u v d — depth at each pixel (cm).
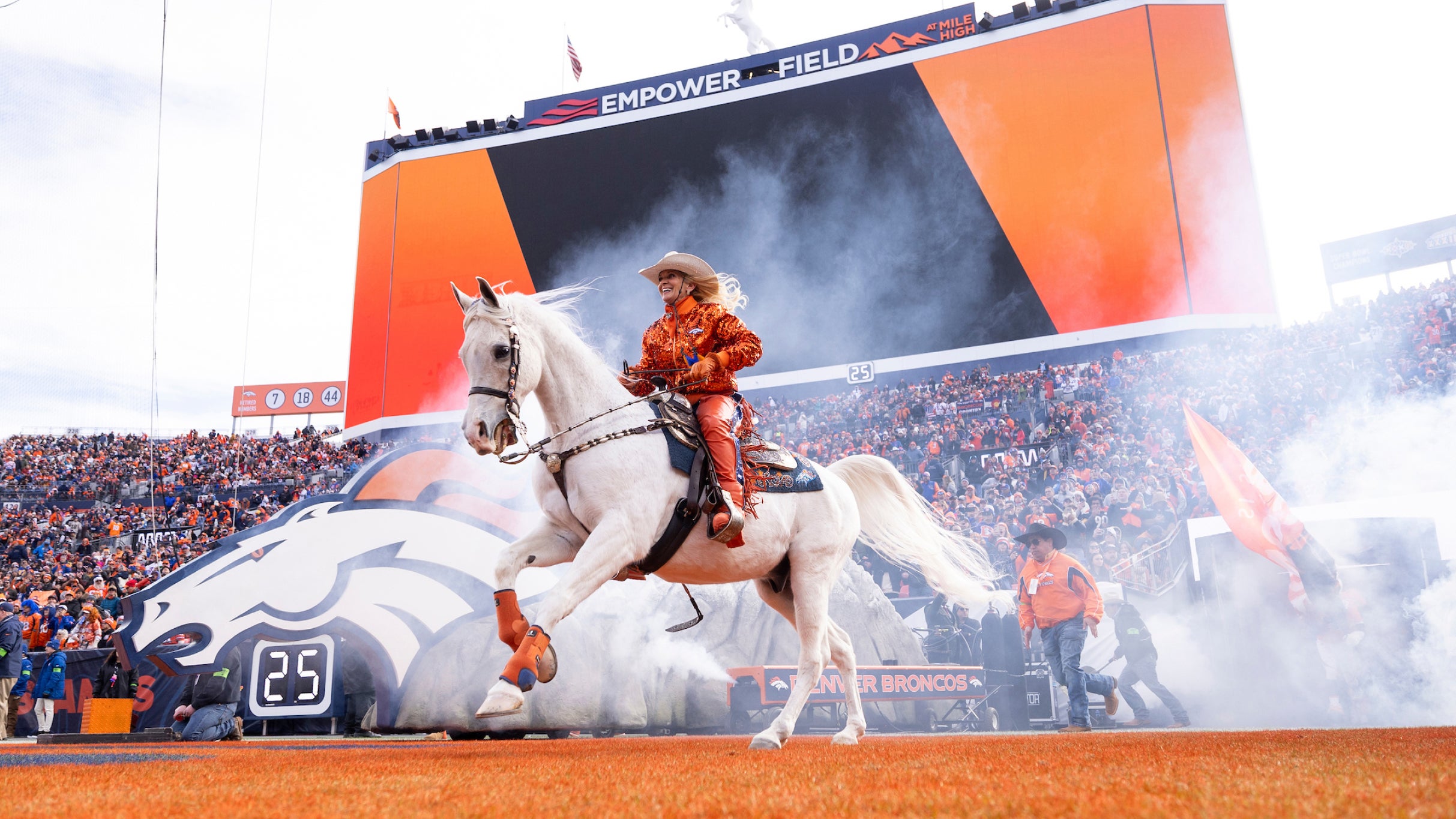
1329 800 182
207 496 3228
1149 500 1914
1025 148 2425
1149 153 2327
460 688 762
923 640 1214
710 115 2712
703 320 473
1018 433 2392
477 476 837
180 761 370
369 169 2983
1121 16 2394
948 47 2536
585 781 250
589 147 2791
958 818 170
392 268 2875
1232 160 2294
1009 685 1045
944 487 2292
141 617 805
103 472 3372
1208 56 2348
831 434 2591
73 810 196
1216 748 358
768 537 470
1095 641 1083
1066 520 1831
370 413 2828
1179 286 2256
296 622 794
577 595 392
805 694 473
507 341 418
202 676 791
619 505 416
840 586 1016
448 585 798
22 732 1085
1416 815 162
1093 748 383
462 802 205
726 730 897
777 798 202
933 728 980
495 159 2862
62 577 2178
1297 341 2380
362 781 255
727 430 449
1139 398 2364
